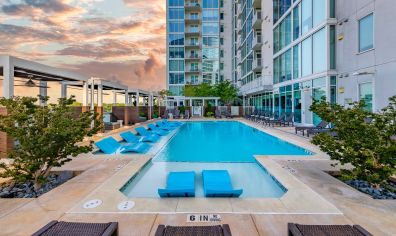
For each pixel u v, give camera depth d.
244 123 22.84
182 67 52.03
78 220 3.80
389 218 3.85
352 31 12.90
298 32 18.73
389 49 10.31
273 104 24.48
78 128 5.82
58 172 6.42
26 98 5.65
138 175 6.66
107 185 5.27
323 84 15.15
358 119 5.41
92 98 14.77
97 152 9.43
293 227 2.97
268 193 5.76
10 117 5.40
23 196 5.21
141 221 3.78
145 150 10.38
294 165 7.03
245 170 7.52
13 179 5.38
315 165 7.01
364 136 5.33
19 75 11.03
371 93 11.53
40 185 5.64
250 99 35.91
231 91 38.47
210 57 53.09
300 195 4.76
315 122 16.30
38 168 5.52
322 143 5.93
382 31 10.70
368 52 11.63
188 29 53.25
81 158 7.93
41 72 10.03
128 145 10.69
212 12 52.91
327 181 5.59
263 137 15.62
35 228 3.56
